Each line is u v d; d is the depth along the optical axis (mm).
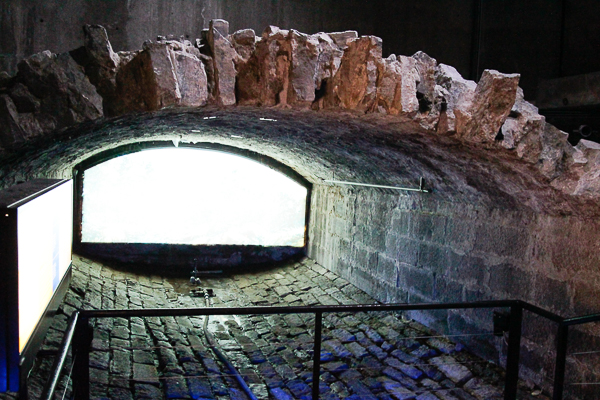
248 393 4629
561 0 5863
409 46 5531
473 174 4301
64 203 4402
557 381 3133
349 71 3615
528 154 3404
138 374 4594
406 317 6516
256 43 3713
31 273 2797
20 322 2484
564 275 4055
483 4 5715
